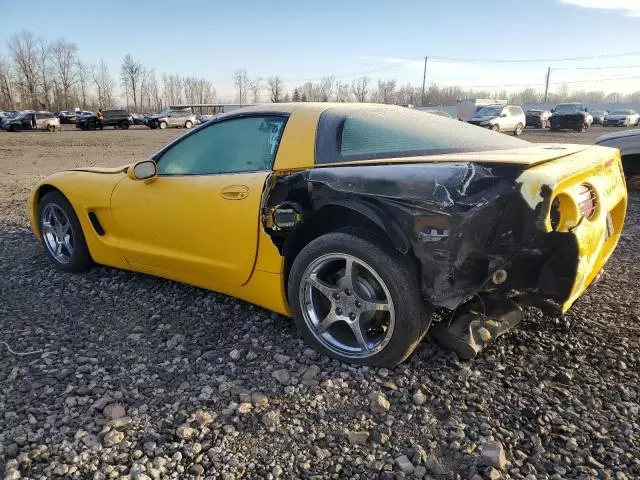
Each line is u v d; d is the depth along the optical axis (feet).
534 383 8.67
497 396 8.31
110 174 13.19
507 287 8.37
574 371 9.04
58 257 14.57
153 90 367.66
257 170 10.20
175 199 11.10
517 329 10.53
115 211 12.49
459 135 10.55
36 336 10.61
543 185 7.19
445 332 9.33
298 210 9.30
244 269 10.21
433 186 7.77
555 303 8.30
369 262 8.57
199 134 11.48
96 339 10.46
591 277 9.29
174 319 11.32
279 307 10.15
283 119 10.27
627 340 10.06
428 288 8.13
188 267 11.25
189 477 6.63
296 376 8.96
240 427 7.63
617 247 16.34
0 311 11.88
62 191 13.64
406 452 7.08
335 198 8.84
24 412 7.98
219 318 11.32
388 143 9.75
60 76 307.78
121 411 7.98
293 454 7.07
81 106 320.70
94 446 7.18
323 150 9.57
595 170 8.66
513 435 7.38
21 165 47.75
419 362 9.24
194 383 8.82
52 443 7.26
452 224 7.62
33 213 14.93
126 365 9.43
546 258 7.90
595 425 7.61
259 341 10.26
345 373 9.00
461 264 7.76
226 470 6.75
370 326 9.32
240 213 9.94
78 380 8.91
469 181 7.58
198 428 7.59
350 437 7.34
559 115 103.55
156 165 11.80
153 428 7.59
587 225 7.91
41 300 12.53
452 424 7.59
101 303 12.29
